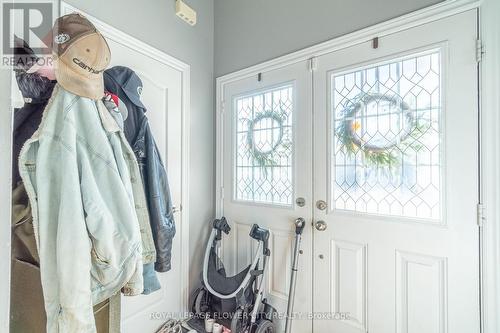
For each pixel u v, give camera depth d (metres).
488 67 1.04
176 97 1.75
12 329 0.75
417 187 1.22
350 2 1.40
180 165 1.78
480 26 1.06
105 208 0.77
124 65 1.40
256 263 1.55
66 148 0.74
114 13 1.35
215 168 2.07
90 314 0.71
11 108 0.42
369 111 1.36
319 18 1.52
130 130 1.21
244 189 1.92
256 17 1.82
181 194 1.79
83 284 0.69
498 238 1.02
